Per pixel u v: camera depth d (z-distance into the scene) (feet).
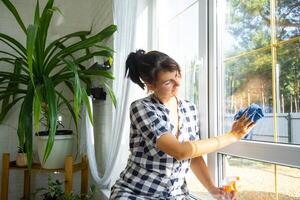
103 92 6.11
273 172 2.84
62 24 7.27
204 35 3.74
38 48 5.09
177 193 3.27
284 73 2.78
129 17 4.74
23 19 6.89
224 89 3.63
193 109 3.44
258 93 3.10
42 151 5.20
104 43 6.40
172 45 5.04
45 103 5.01
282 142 2.73
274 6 2.93
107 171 5.10
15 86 5.85
